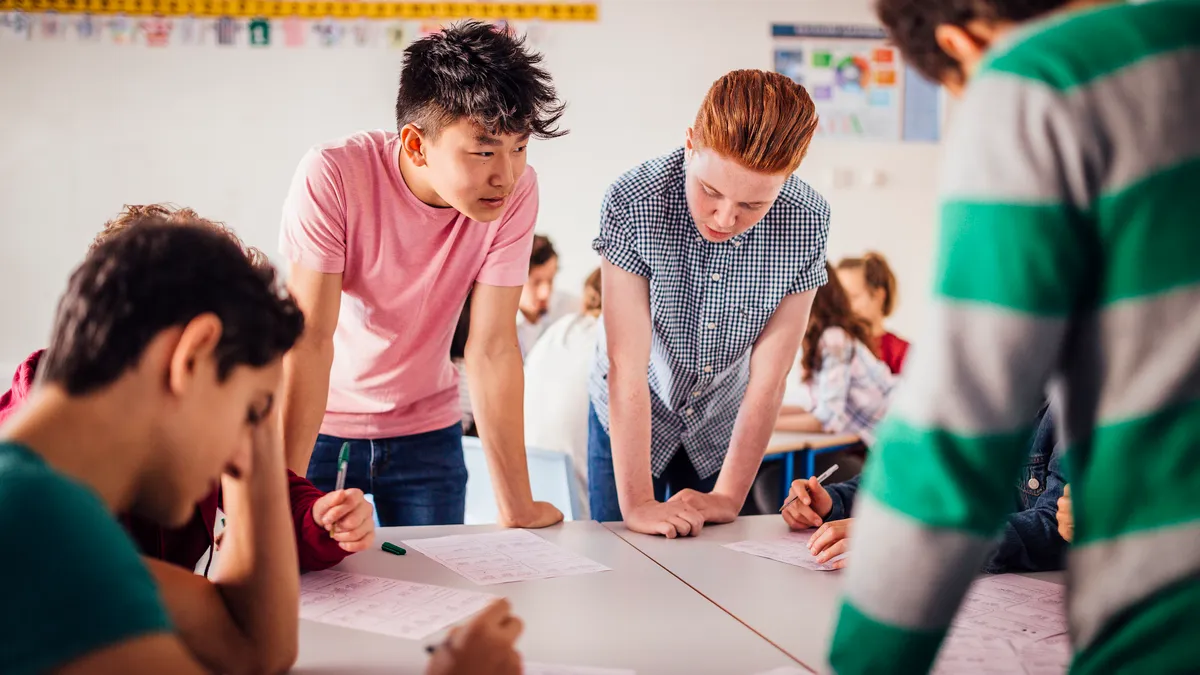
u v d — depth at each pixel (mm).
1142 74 633
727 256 1735
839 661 751
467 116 1416
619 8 4355
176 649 665
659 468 1959
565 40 4328
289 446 1605
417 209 1667
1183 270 622
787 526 1610
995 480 681
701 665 954
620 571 1308
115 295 729
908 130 4621
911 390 709
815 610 1138
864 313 3656
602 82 4371
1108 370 654
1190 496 624
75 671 614
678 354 1819
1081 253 655
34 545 621
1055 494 1452
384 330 1793
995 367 665
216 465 787
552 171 4371
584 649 997
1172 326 625
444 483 1935
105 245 771
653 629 1063
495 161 1460
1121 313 641
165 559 1148
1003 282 656
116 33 4035
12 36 3973
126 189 4074
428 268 1729
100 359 715
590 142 4383
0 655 604
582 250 4418
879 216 4645
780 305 1787
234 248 830
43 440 703
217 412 770
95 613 623
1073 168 640
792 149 1460
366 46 4184
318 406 1634
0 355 4016
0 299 4012
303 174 1620
